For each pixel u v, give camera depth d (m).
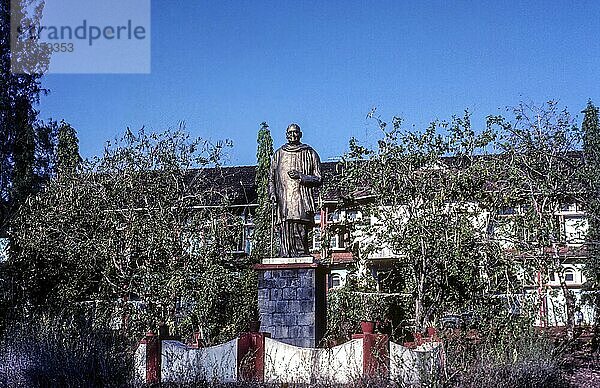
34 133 24.88
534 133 21.39
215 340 20.73
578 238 20.56
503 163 21.38
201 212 24.88
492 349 15.57
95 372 13.85
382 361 14.33
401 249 20.86
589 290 21.42
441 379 13.38
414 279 20.42
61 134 29.02
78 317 21.89
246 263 24.66
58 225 24.55
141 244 24.16
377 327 19.58
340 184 22.52
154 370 14.91
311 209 18.39
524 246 20.42
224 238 24.64
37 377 13.76
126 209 25.00
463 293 20.12
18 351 14.62
